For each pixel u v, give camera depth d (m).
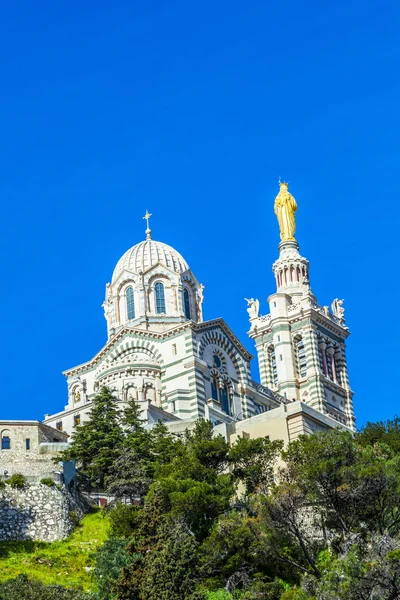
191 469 127.62
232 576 110.44
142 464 140.50
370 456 120.50
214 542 113.06
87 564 119.81
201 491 119.25
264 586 108.50
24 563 118.94
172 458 140.50
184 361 178.62
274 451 133.50
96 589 110.00
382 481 113.06
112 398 158.25
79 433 151.50
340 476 114.25
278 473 126.31
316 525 116.25
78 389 187.88
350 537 108.62
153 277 193.25
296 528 111.38
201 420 148.75
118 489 135.75
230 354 186.75
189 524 118.06
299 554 113.06
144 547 111.00
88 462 147.12
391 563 95.69
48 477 132.62
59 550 124.19
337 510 114.50
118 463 139.62
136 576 104.88
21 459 152.00
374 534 106.12
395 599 95.50
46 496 130.12
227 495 123.38
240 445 134.38
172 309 191.88
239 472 133.00
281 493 113.44
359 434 147.62
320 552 113.19
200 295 196.75
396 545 99.12
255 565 113.06
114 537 117.81
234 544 112.50
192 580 103.75
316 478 114.38
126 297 193.88
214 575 111.81
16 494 129.50
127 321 192.00
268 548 111.75
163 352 181.50
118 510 125.81
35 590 101.25
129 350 184.00
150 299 192.12
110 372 181.25
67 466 137.62
